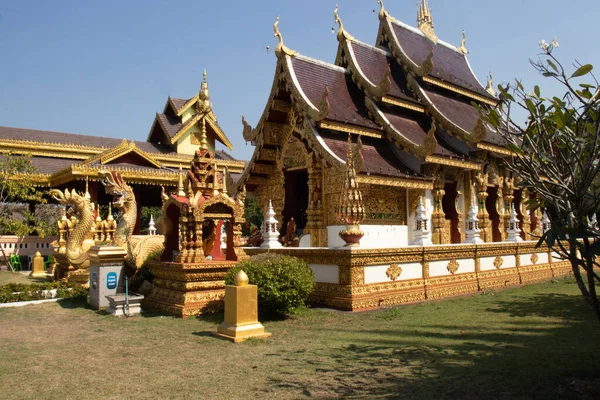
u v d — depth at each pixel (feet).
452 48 81.00
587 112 19.24
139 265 42.93
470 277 47.78
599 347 24.41
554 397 17.11
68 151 110.73
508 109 21.27
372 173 46.85
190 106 135.03
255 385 18.62
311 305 38.24
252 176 60.85
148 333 28.25
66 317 33.71
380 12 69.46
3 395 17.72
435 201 57.98
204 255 39.19
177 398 17.28
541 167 20.39
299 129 55.26
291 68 54.24
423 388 18.12
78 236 49.98
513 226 56.85
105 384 18.89
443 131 62.69
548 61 19.17
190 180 37.42
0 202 79.87
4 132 112.88
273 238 44.09
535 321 31.76
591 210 18.29
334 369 20.67
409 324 30.83
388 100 56.85
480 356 22.75
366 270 37.78
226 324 27.35
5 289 43.52
